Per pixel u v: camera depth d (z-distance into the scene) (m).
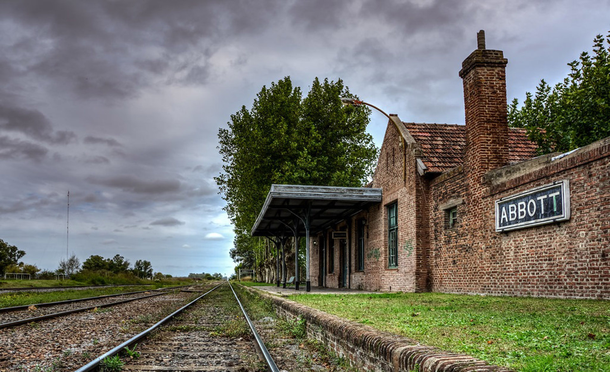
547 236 9.98
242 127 30.78
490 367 3.34
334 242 28.31
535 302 8.99
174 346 7.68
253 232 31.98
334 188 19.80
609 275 8.20
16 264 56.38
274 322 11.36
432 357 3.77
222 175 35.19
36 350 7.21
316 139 28.48
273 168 28.28
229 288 45.72
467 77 13.89
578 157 8.99
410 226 16.73
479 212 12.87
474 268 13.09
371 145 31.28
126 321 11.62
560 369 3.62
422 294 14.37
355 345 5.55
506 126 13.17
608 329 5.37
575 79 13.73
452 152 17.11
